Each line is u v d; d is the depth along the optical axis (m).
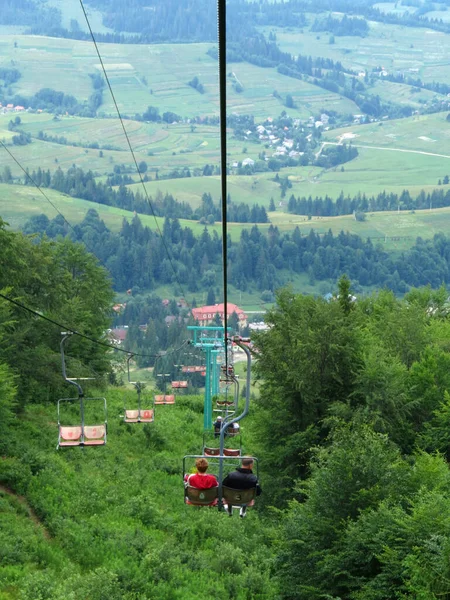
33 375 60.03
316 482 34.50
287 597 33.97
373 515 30.58
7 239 59.06
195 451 67.62
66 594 29.75
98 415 71.81
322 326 53.19
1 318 56.09
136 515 45.06
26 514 41.09
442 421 48.44
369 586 28.56
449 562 25.81
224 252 18.41
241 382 102.75
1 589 30.97
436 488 31.41
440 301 91.62
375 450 34.47
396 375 50.72
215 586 35.91
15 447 49.66
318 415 53.38
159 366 148.25
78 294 83.75
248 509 49.66
